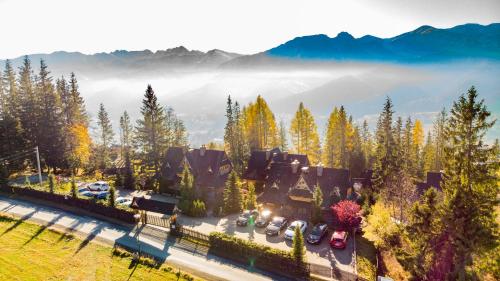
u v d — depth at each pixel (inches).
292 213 1947.6
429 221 1186.0
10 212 1877.5
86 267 1311.5
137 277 1246.9
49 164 2965.1
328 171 2014.0
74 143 3129.9
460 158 1140.5
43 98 2970.0
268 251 1334.9
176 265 1338.6
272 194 2055.9
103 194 2196.1
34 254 1408.7
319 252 1469.0
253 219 1828.2
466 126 1128.2
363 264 1363.2
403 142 3034.0
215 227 1754.4
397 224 1481.3
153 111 2842.0
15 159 2792.8
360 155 3102.9
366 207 1909.4
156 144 2849.4
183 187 2000.5
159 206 1722.4
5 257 1375.5
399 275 1263.5
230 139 3393.2
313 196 1849.2
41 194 2111.2
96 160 3240.7
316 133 3304.6
